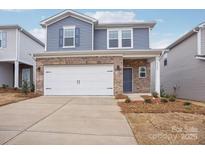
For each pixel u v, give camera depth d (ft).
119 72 47.34
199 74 50.24
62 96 46.68
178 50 63.82
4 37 62.59
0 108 29.48
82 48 54.80
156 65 47.52
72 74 48.49
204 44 49.88
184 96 59.00
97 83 47.88
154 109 29.19
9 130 17.80
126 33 56.54
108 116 24.43
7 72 70.18
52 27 56.03
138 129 18.65
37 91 48.73
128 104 33.68
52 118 22.94
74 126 19.48
